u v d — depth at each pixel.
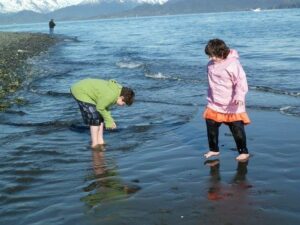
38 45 34.16
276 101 9.95
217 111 6.34
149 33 47.00
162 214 4.72
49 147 7.54
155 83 13.27
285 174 5.64
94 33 56.59
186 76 14.13
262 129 7.76
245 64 15.91
